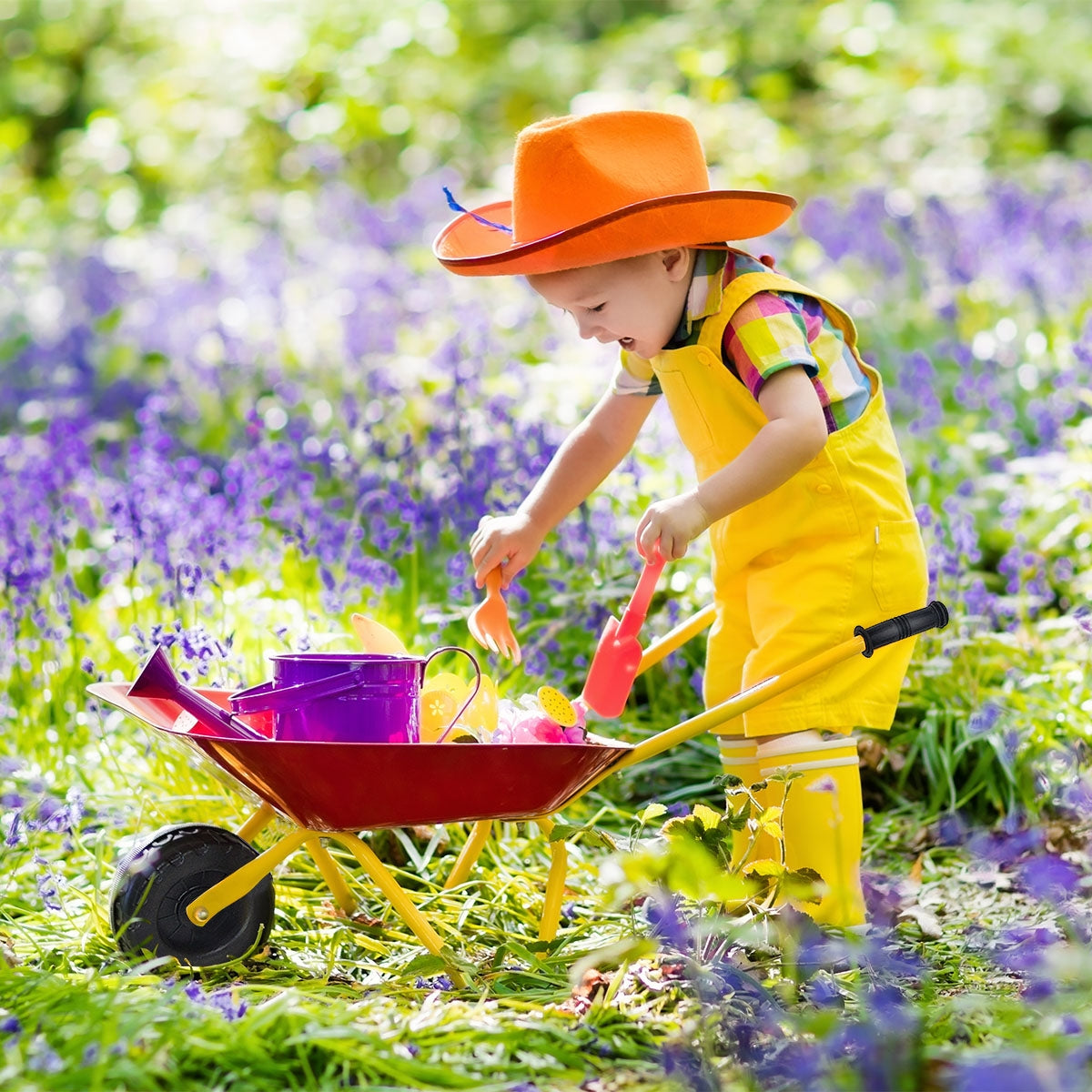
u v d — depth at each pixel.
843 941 3.41
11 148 15.25
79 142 14.94
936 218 9.23
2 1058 2.75
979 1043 2.93
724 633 4.02
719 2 16.48
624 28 17.33
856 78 14.62
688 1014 3.07
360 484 6.48
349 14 15.66
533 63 16.09
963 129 13.60
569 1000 3.25
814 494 3.70
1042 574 5.56
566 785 3.35
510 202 4.09
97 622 5.84
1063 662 4.96
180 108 14.61
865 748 4.98
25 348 9.77
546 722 3.59
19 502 6.08
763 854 3.88
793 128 14.27
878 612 3.73
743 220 3.56
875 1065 2.72
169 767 4.82
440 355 6.95
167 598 5.36
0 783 4.27
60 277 10.51
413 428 7.14
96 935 3.61
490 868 4.30
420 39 15.65
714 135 12.07
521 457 6.11
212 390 8.61
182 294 9.72
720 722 3.43
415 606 5.70
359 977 3.51
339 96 14.20
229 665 4.67
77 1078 2.67
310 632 4.85
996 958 3.45
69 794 3.90
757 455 3.46
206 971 3.46
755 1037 2.96
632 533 5.61
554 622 5.35
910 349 8.28
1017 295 8.45
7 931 3.74
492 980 3.39
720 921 3.13
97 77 16.14
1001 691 5.08
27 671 5.16
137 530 5.46
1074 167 11.18
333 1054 2.86
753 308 3.60
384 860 4.31
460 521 5.93
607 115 3.62
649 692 5.41
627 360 4.07
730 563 3.88
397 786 3.24
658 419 6.25
